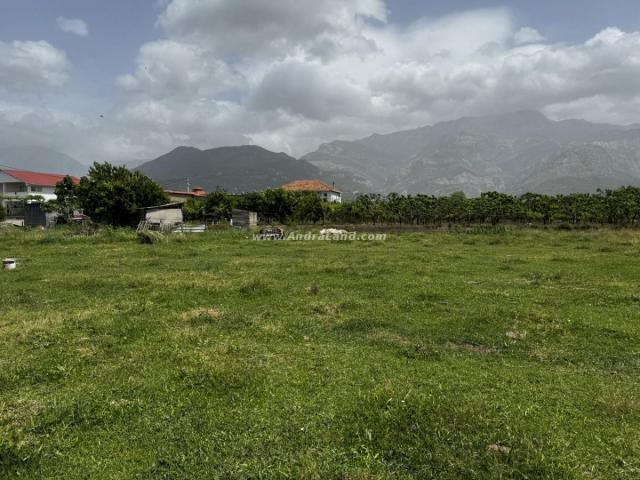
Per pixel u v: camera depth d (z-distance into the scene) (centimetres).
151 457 360
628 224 3347
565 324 748
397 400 439
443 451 354
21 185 6397
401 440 375
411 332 721
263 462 348
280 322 773
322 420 415
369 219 4569
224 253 2038
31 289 1123
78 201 4034
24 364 562
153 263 1636
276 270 1421
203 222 4731
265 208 4862
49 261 1698
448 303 926
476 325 754
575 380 519
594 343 659
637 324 749
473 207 4056
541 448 359
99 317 802
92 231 3067
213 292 1031
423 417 404
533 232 3055
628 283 1130
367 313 844
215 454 362
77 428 407
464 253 1955
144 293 1052
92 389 491
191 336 679
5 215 4912
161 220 3850
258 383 500
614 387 496
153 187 4025
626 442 374
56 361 577
